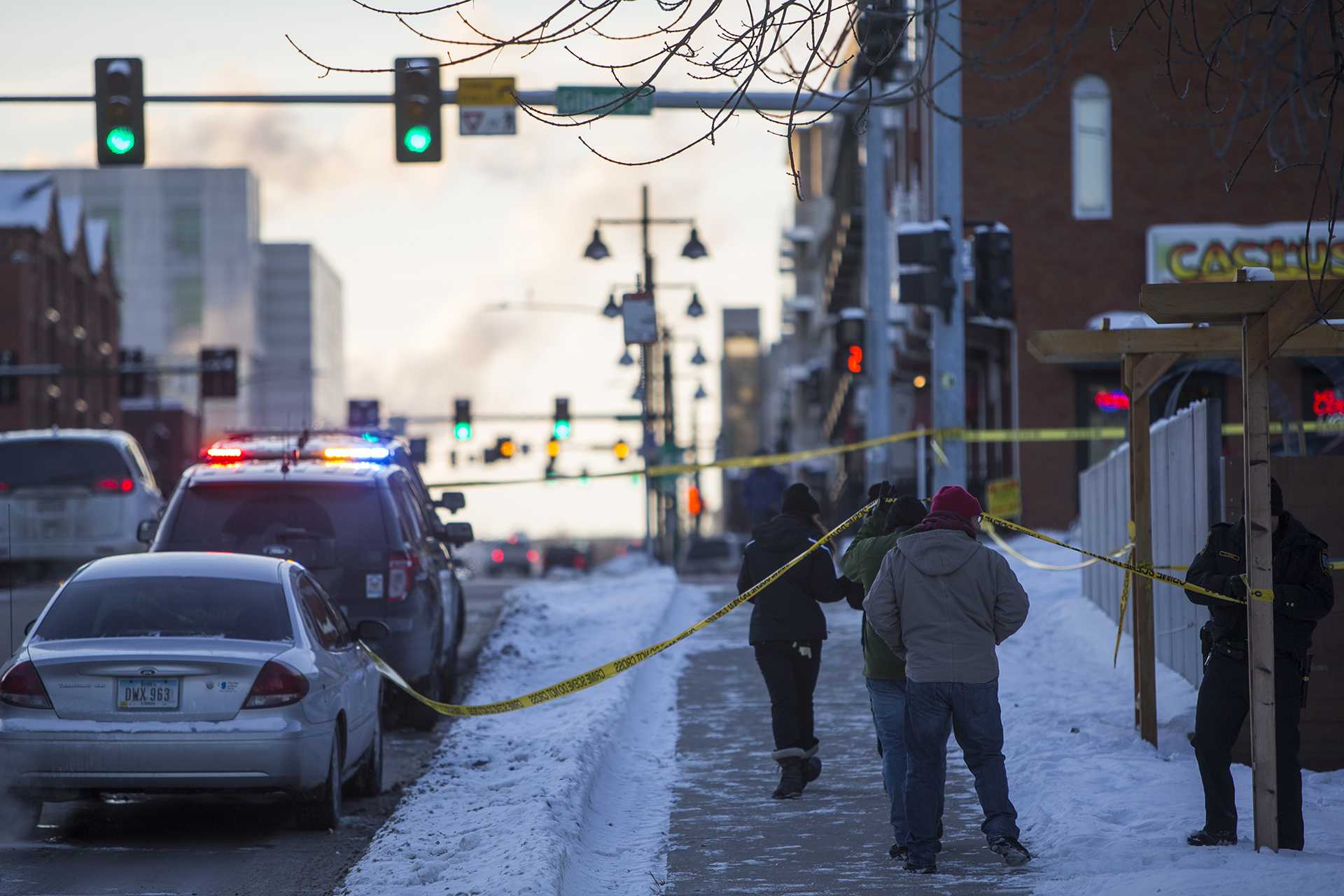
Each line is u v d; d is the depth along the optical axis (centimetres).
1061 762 3728
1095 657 5456
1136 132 10719
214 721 3156
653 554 14888
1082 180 10775
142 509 9906
